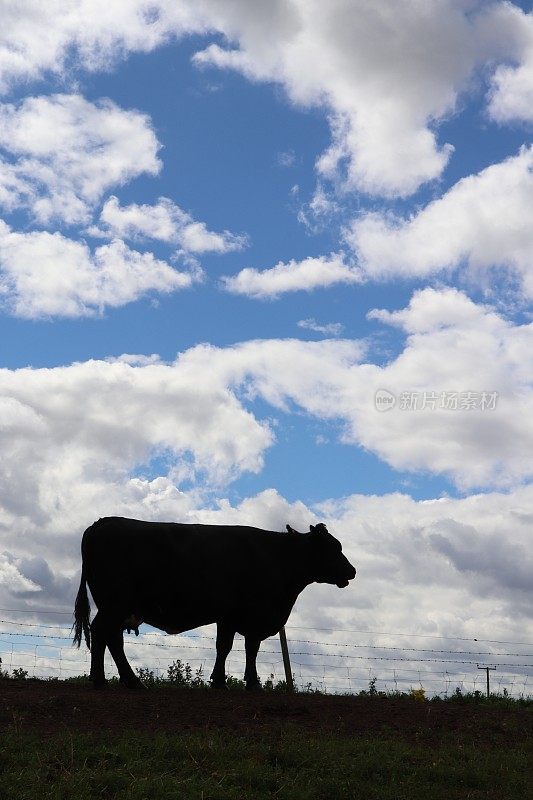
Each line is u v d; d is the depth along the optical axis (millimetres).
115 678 16906
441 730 13484
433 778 10617
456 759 11516
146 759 10125
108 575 15656
